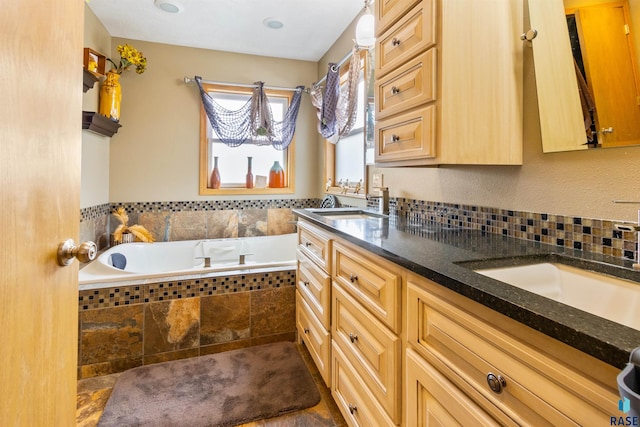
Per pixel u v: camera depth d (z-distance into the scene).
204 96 3.13
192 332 2.00
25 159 0.60
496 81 1.20
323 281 1.58
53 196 0.70
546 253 0.99
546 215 1.13
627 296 0.79
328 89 2.78
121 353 1.88
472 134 1.18
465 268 0.82
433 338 0.82
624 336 0.44
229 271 2.15
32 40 0.62
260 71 3.39
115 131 2.87
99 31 2.69
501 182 1.31
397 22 1.39
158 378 1.77
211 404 1.58
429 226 1.57
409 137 1.32
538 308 0.54
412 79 1.28
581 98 1.01
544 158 1.14
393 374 0.98
